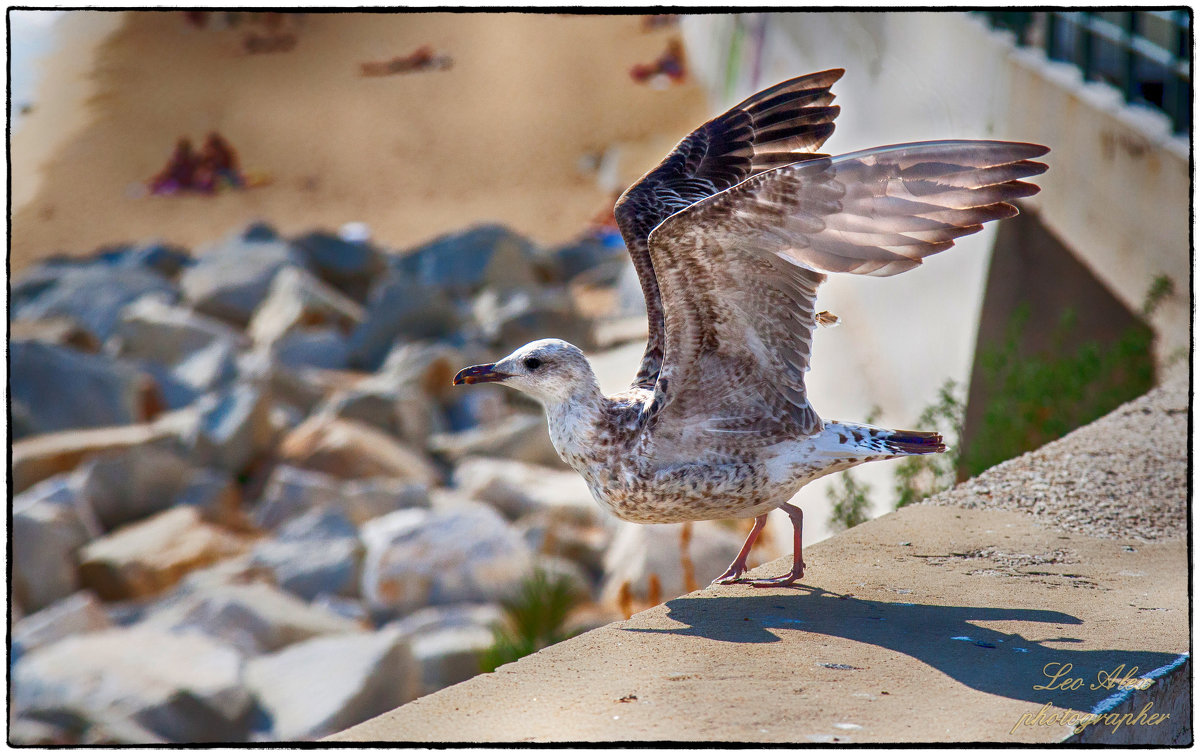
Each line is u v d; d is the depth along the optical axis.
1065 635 5.39
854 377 18.31
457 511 17.53
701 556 15.62
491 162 48.44
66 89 62.62
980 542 6.72
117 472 20.06
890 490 13.30
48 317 30.48
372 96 59.09
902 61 18.81
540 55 62.66
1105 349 13.76
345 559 17.31
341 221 43.31
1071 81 14.15
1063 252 14.43
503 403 24.69
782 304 5.65
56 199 47.50
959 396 14.23
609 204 42.75
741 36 39.59
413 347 25.45
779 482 5.96
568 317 27.03
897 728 4.48
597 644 5.34
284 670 13.83
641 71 57.19
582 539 17.83
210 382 25.80
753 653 5.21
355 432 21.89
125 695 12.96
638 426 6.00
